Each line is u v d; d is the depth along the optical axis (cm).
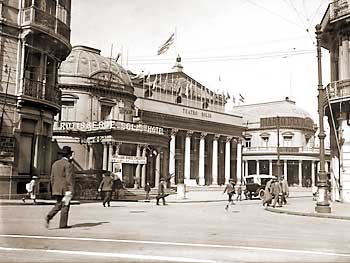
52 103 2395
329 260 575
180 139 5831
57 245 622
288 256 588
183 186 2908
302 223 1248
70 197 888
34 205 1310
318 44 1723
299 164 6600
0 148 2116
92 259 546
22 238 674
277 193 2209
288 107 7025
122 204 2080
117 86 4375
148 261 537
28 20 2195
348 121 2422
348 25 2400
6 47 2162
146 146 3550
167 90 5812
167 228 930
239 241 730
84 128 3569
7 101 2161
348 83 2361
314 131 6969
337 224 1235
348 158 2425
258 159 6919
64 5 2427
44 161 2423
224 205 2377
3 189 2075
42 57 2327
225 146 6556
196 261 540
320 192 1741
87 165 3522
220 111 6669
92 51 4450
